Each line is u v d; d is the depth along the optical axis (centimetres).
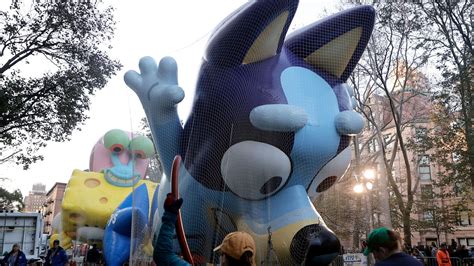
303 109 527
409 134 2158
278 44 560
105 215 1362
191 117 566
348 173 608
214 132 545
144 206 631
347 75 613
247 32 528
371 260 523
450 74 1805
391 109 1434
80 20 1527
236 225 552
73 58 1563
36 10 1489
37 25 1491
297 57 599
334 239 495
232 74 546
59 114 1584
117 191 1439
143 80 590
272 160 518
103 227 1381
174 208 242
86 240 1386
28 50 1520
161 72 579
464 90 1800
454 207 2289
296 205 537
